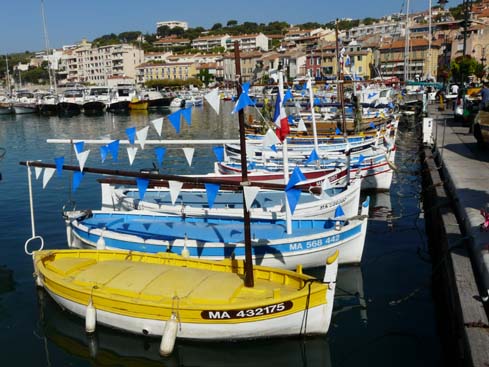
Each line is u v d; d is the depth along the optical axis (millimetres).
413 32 93125
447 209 13320
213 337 8906
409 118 47562
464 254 9711
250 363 8867
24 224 17406
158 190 16500
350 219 12508
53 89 104750
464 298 7762
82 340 9617
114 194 15977
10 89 116500
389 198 21203
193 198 15781
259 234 12508
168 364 8789
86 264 10969
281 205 14430
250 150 16797
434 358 8828
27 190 22984
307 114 36469
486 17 86938
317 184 14523
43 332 9992
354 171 19328
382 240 15359
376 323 10141
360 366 8656
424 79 59938
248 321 8695
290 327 8930
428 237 15578
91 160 32469
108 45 142375
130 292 9266
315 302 8867
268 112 31312
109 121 66062
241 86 8617
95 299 9422
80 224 13359
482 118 20078
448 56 80562
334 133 29266
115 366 8758
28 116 76562
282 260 11688
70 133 50906
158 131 9930
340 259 12586
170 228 13289
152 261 10992
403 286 11844
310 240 11766
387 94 46438
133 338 9383
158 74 130625
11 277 12703
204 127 54812
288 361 8906
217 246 11594
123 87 100125
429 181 19703
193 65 126312
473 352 6312
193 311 8656
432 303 10945
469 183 14391
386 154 21797
